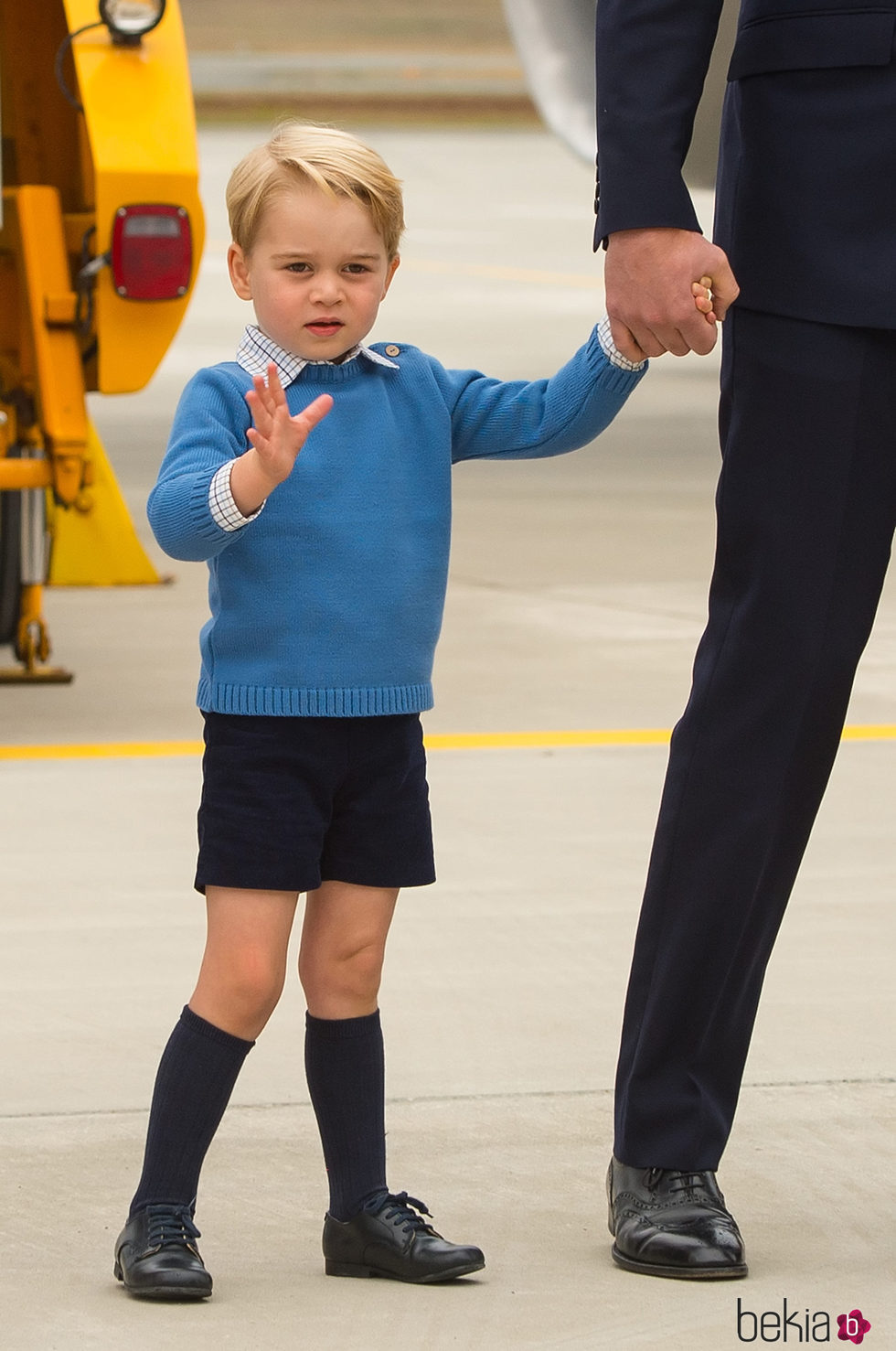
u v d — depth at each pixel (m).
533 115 169.75
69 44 20.98
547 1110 11.98
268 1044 13.05
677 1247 9.70
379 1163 9.89
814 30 9.50
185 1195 9.66
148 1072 12.55
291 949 14.70
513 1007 13.68
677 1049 9.97
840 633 9.78
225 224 91.50
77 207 23.27
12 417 22.75
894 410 9.69
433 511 9.78
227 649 9.52
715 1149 10.02
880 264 9.46
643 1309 9.40
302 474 9.46
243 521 8.96
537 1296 9.55
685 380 58.50
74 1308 9.43
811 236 9.55
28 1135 11.57
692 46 9.32
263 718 9.46
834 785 19.44
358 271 9.48
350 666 9.47
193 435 9.41
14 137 22.92
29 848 17.33
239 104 168.00
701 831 9.84
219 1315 9.35
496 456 10.12
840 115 9.50
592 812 18.52
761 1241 10.17
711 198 46.66
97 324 21.06
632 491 39.16
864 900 16.08
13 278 22.42
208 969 9.62
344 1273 9.84
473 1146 11.44
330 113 166.75
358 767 9.63
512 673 24.20
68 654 25.22
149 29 20.86
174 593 29.27
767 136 9.66
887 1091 12.28
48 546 27.95
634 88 9.29
